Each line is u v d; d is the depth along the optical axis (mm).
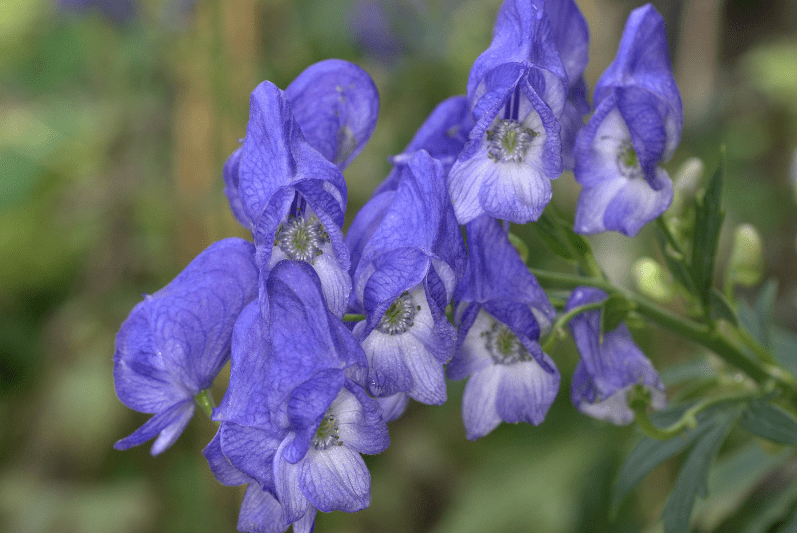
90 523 820
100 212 921
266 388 414
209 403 428
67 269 1005
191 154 828
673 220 476
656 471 758
